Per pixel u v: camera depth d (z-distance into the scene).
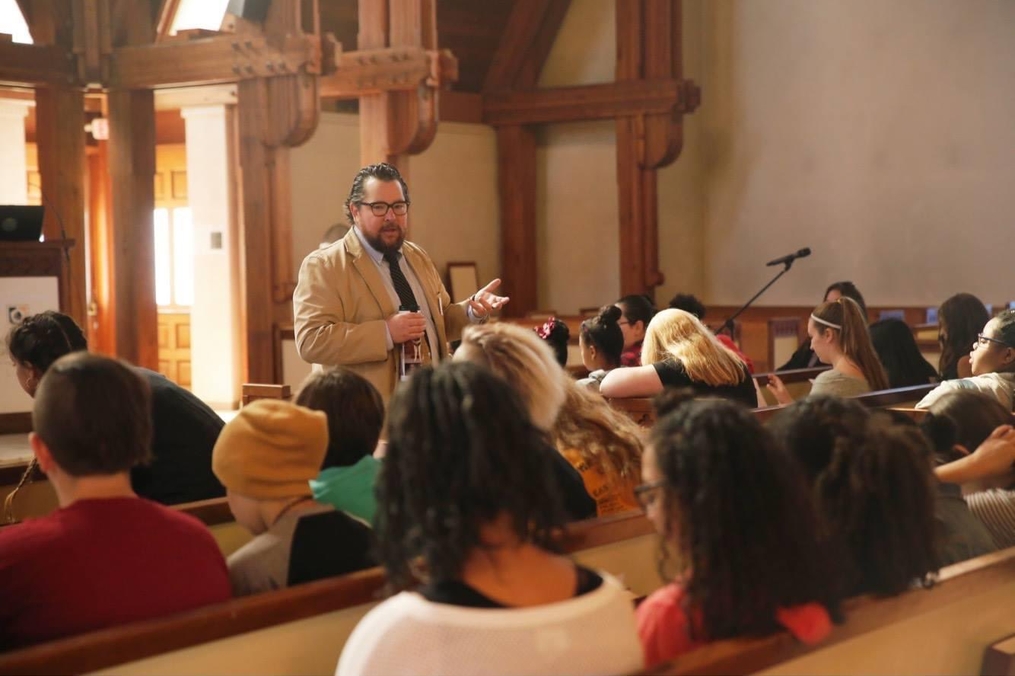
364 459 2.28
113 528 1.87
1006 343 4.14
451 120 11.91
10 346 3.16
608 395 3.86
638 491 1.76
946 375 5.40
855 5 11.77
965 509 2.59
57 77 8.52
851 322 4.52
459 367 1.55
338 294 3.77
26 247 6.03
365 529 2.21
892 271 11.68
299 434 2.16
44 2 8.54
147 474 3.00
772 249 12.45
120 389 1.89
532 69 12.20
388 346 3.65
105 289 11.17
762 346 11.08
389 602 1.55
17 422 5.93
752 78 12.50
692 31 12.70
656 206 11.58
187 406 3.06
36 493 4.00
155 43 8.57
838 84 11.93
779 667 1.81
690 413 1.75
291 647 1.95
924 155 11.43
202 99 9.30
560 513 1.58
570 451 2.88
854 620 1.92
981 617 2.29
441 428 1.50
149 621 1.79
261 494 2.17
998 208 11.01
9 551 1.83
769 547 1.70
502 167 12.29
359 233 3.83
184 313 11.12
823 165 12.09
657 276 11.59
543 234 12.38
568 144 12.19
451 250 11.97
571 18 12.04
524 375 2.40
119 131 8.71
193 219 9.55
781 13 12.27
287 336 8.41
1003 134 10.95
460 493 1.49
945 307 5.41
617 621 1.60
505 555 1.54
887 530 1.99
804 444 2.04
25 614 1.82
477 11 11.59
